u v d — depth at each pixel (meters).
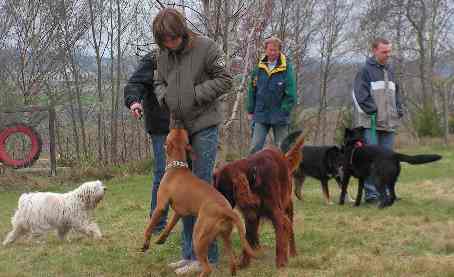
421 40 26.38
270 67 7.75
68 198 6.20
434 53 27.36
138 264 5.06
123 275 4.75
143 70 5.65
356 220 6.95
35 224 6.08
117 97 16.83
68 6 17.09
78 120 17.97
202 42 4.42
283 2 19.53
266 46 7.74
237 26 7.57
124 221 7.31
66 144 15.69
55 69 17.17
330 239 5.87
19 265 5.19
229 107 8.30
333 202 8.85
